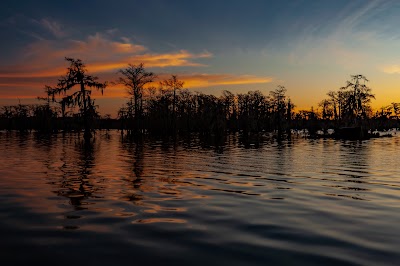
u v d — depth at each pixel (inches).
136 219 333.4
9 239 273.3
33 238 275.7
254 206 395.9
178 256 238.7
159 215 349.7
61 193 461.7
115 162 880.9
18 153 1158.3
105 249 251.8
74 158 986.7
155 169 739.4
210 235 285.9
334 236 285.0
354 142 2080.5
